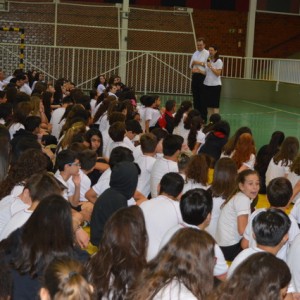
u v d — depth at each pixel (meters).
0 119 9.00
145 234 3.52
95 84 15.76
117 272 3.41
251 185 5.65
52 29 22.39
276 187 4.98
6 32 22.17
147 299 3.01
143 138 7.14
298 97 19.94
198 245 3.04
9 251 3.59
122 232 3.45
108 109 9.78
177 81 22.02
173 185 4.87
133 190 5.50
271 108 19.39
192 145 9.72
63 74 21.27
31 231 3.38
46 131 10.19
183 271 3.01
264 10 24.55
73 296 2.36
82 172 6.54
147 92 22.00
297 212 5.86
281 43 25.12
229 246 5.71
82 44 22.44
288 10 24.80
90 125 10.05
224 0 24.31
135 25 23.22
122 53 21.25
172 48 23.22
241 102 20.84
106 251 3.45
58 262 2.54
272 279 2.72
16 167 4.98
